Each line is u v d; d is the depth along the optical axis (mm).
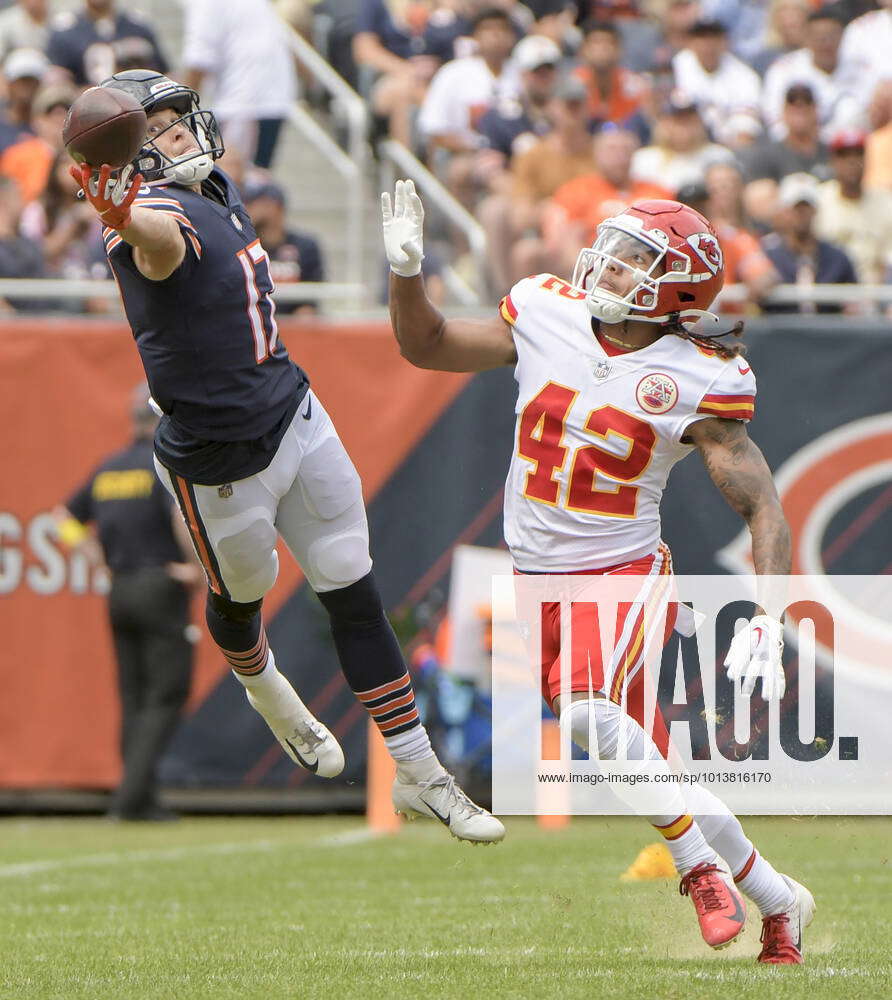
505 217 36469
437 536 31500
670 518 31016
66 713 31484
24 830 30344
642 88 43031
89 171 13102
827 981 13766
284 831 29766
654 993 13203
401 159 39312
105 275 34469
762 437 31453
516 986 13688
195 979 14336
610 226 14852
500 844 26625
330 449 15602
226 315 14531
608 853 25375
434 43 44469
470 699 30531
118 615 30578
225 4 38812
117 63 39188
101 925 18562
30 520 31391
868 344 31438
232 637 16156
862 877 22500
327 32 45406
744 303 33875
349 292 33438
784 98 40562
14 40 43594
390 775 29562
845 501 31328
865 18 45562
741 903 14531
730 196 36250
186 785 31641
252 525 15273
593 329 15031
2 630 31453
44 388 31469
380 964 15172
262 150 39531
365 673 16000
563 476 14914
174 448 15141
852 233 37781
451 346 15547
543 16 46062
